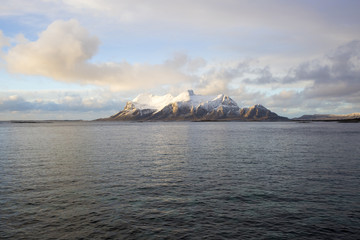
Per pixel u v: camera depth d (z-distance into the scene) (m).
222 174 34.97
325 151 58.28
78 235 17.45
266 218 20.17
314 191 26.86
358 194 25.80
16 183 29.89
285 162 44.31
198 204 23.14
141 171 36.84
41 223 19.17
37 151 59.16
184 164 42.56
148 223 19.28
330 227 18.64
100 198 24.67
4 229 18.19
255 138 99.62
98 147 68.00
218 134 129.25
